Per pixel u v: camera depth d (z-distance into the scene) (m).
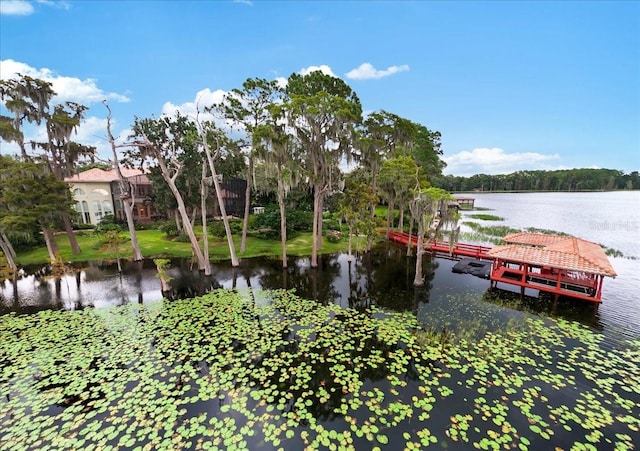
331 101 14.88
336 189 19.20
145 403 6.64
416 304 12.29
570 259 12.42
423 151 36.66
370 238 20.19
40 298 13.25
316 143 15.75
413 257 20.03
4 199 16.25
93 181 30.59
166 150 22.20
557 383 7.28
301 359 8.34
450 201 14.20
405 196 22.70
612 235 29.52
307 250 21.81
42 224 18.16
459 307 11.93
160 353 8.69
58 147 19.31
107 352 8.77
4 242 18.42
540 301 12.52
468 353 8.60
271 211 26.72
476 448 5.44
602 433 5.81
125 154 20.69
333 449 5.42
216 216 36.09
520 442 5.57
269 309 11.88
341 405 6.54
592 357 8.41
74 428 5.97
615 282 14.98
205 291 14.09
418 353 8.61
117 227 26.47
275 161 16.22
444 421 6.08
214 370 7.85
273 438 5.68
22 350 8.92
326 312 11.54
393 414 6.28
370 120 20.70
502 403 6.60
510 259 13.55
